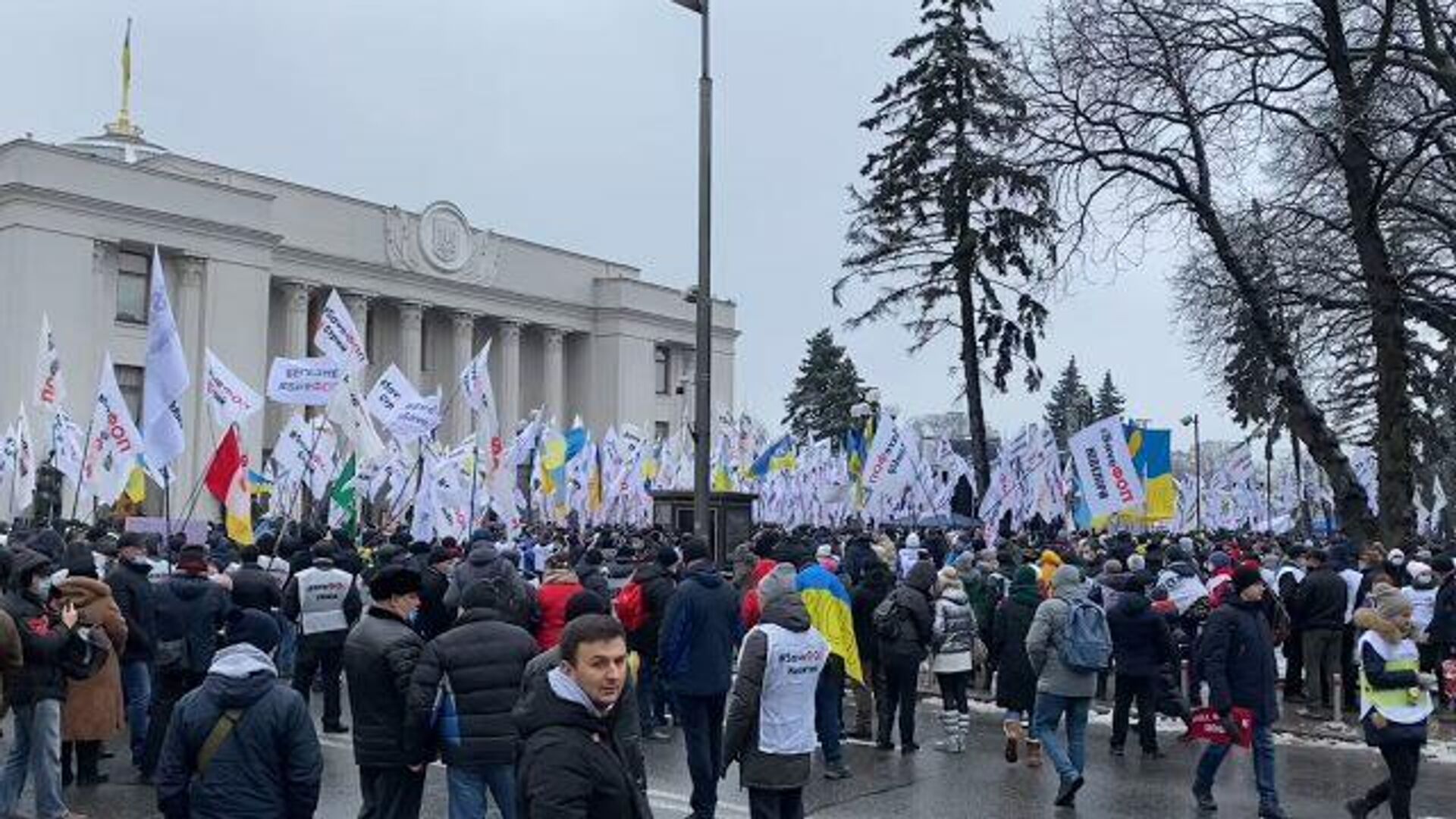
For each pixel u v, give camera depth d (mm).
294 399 18406
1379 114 18531
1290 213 19594
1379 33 18625
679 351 68625
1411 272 20688
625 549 15703
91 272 41469
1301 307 20438
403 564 7262
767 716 7035
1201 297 22547
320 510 23641
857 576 14609
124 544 10289
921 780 10547
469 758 6812
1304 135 18875
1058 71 19531
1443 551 17859
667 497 20609
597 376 64188
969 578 15219
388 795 7059
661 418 67000
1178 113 19266
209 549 16047
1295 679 15594
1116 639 11766
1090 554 18891
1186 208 19781
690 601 8875
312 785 5285
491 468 22188
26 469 21453
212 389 17625
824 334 74125
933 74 27484
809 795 9961
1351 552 16594
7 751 11086
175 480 41750
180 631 9922
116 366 42156
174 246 43688
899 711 13914
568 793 3980
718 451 32906
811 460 31000
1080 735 9789
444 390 57562
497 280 58938
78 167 41281
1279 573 15734
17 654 7758
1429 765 11773
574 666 4152
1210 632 9133
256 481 29062
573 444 28672
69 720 9031
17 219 39969
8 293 39875
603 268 65312
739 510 19891
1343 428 34969
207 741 5168
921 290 28375
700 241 16344
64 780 9977
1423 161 20719
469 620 7066
